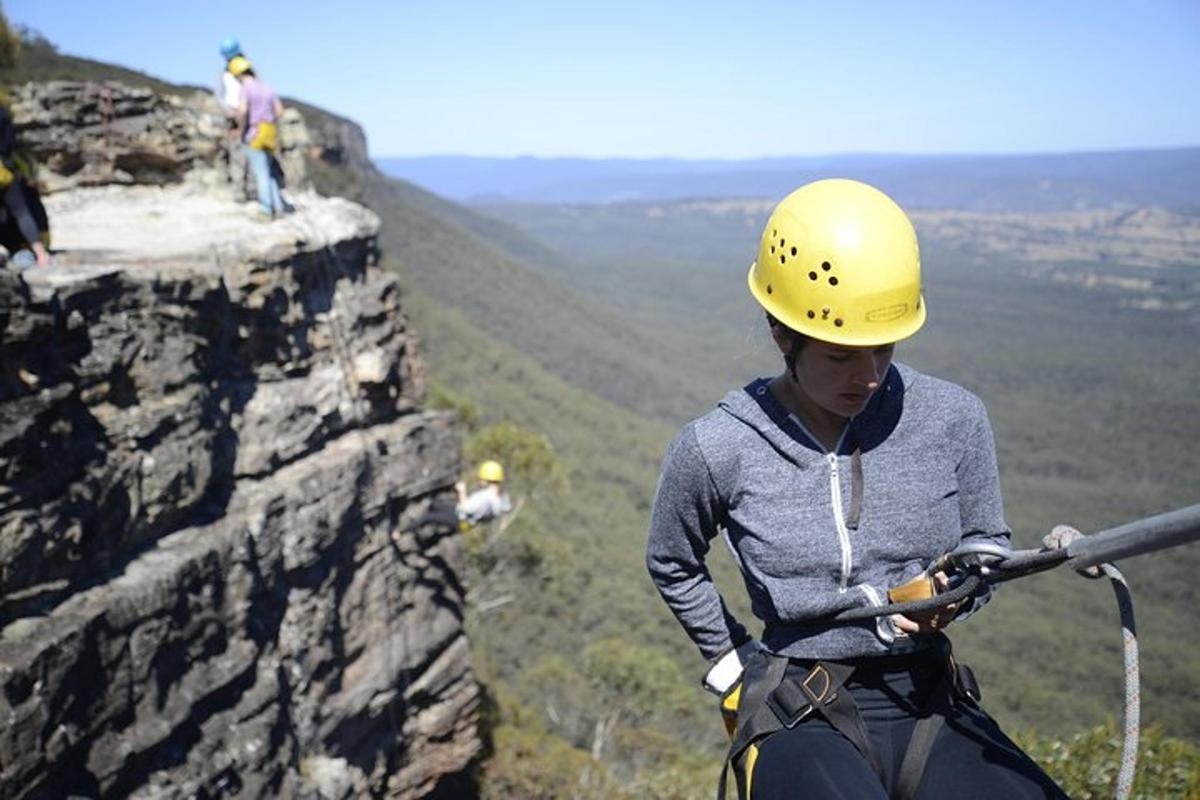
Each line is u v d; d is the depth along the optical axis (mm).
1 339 8836
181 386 11664
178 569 10664
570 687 36469
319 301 14914
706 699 39312
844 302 2135
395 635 16156
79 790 9164
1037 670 80062
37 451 9180
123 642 9797
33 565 9133
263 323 13500
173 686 10664
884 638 2211
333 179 88188
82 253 11820
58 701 8836
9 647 8562
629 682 33844
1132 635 1820
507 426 29562
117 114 17516
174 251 12539
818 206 2217
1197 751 5039
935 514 2270
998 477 2389
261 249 13484
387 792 16781
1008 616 93750
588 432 126500
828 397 2217
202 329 12359
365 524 15227
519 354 150250
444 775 18359
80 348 10125
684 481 2404
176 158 18000
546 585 51250
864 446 2285
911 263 2178
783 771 2117
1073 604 103375
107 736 9625
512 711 27219
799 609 2256
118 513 10406
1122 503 183500
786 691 2264
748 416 2354
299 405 13922
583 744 32781
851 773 2070
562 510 76188
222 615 11609
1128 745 1812
